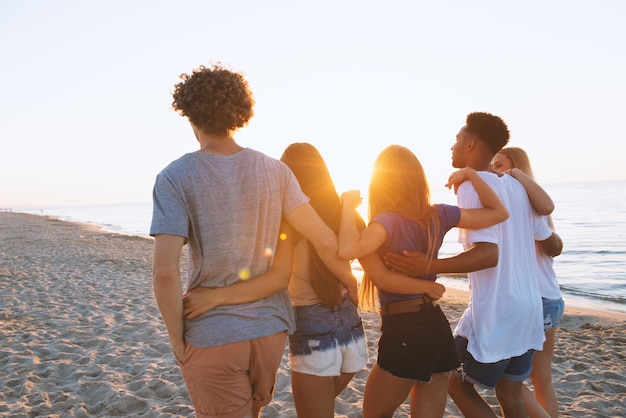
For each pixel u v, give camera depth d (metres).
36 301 8.18
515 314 2.42
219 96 1.83
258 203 1.86
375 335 6.23
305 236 2.02
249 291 1.84
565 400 4.17
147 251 19.30
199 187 1.79
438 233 2.24
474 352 2.43
